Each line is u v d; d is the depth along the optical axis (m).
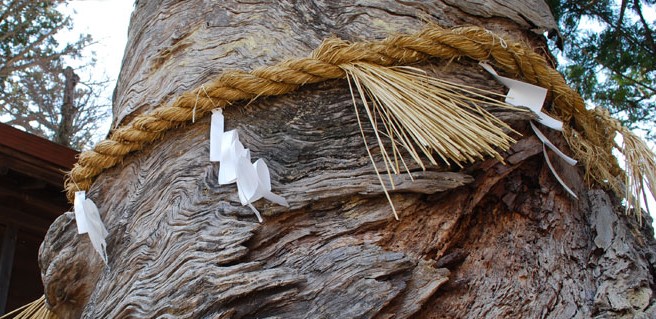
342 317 2.04
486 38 2.47
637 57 6.32
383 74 2.39
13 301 5.03
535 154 2.43
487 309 2.21
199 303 2.08
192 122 2.46
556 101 2.61
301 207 2.21
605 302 2.23
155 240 2.29
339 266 2.12
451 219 2.28
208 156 2.38
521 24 2.68
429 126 2.28
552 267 2.32
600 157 2.68
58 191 4.84
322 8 2.64
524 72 2.53
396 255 2.13
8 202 4.86
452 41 2.45
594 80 6.38
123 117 2.66
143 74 2.71
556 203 2.44
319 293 2.08
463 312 2.19
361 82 2.39
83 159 2.61
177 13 2.79
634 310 2.20
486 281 2.25
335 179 2.24
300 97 2.42
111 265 2.39
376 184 2.23
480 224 2.35
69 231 2.60
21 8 14.62
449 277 2.21
